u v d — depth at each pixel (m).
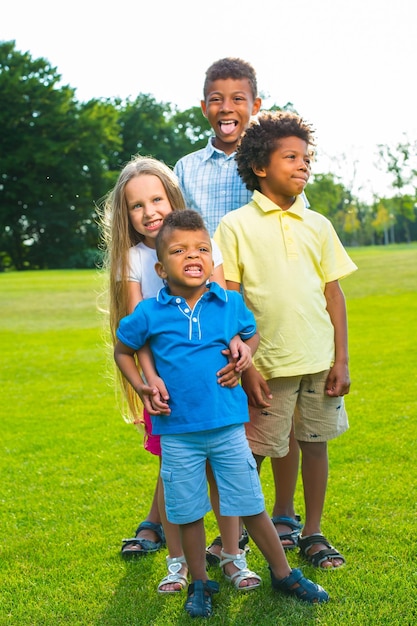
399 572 2.61
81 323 14.08
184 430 2.43
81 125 42.44
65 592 2.66
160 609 2.50
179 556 2.73
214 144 3.29
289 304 2.73
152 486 3.84
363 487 3.55
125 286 2.78
